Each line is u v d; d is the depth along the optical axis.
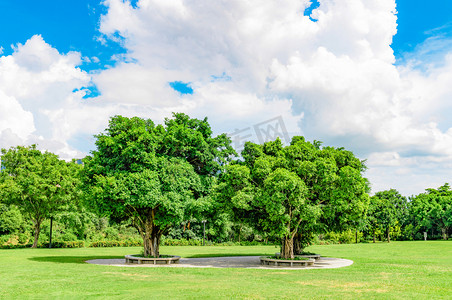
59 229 49.19
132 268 19.25
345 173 20.97
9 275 15.66
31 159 39.81
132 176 20.47
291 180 19.56
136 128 22.12
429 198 80.62
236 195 20.83
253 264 22.84
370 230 61.12
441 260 26.12
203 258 27.28
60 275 15.80
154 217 22.72
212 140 24.69
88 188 22.88
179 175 21.44
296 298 10.94
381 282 14.82
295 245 28.31
